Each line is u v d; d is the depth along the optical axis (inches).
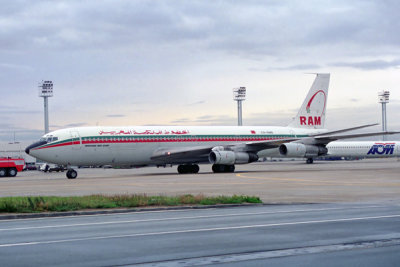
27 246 498.3
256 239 522.6
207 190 1249.4
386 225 615.5
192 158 2235.5
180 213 792.9
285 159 6205.7
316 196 1059.9
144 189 1316.4
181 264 410.6
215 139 2301.9
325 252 451.8
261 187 1320.1
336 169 2456.9
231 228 604.4
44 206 818.8
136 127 2159.2
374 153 3937.0
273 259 424.8
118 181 1716.3
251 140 2391.7
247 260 422.0
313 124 2605.8
